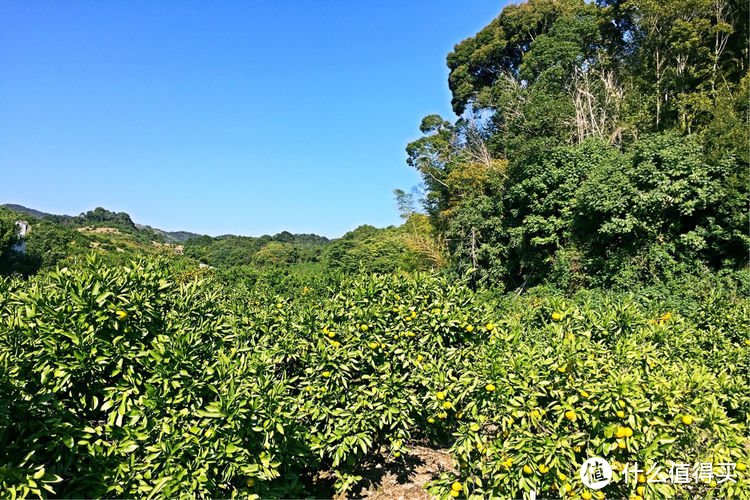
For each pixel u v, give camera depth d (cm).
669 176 1285
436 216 2394
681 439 287
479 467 302
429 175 2597
